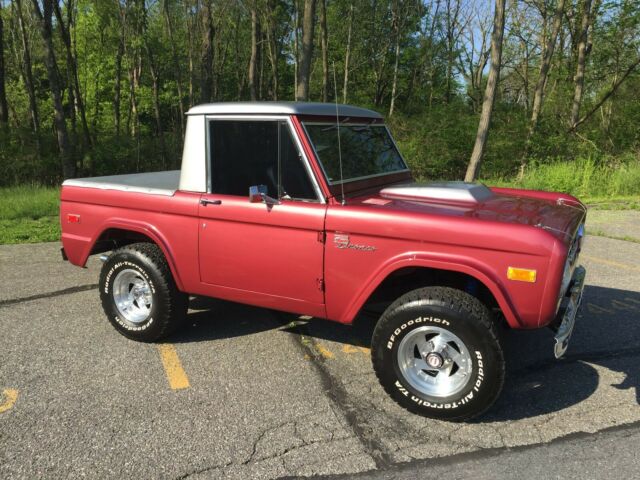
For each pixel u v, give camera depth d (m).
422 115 24.08
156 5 34.31
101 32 33.06
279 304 3.81
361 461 2.93
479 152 15.44
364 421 3.33
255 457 2.96
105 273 4.47
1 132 23.47
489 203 3.71
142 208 4.21
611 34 22.69
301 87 16.50
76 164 25.95
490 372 3.09
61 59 34.03
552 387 3.76
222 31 37.88
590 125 22.05
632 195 12.92
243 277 3.88
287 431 3.21
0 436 3.14
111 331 4.71
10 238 8.57
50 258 7.30
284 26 36.66
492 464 2.91
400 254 3.27
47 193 13.88
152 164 29.36
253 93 28.98
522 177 16.36
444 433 3.20
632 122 21.17
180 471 2.84
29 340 4.52
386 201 3.66
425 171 21.72
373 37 37.81
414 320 3.21
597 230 8.81
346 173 3.83
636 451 3.01
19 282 6.16
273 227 3.66
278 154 3.62
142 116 44.75
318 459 2.95
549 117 21.42
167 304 4.25
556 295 2.96
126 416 3.36
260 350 4.35
